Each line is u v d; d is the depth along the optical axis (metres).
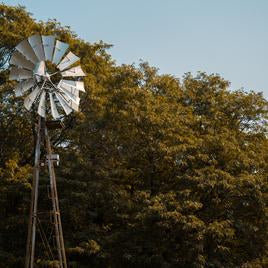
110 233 34.94
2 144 37.66
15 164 35.66
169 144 35.34
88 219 35.16
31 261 25.66
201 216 34.28
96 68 39.47
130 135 35.75
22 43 26.80
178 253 32.47
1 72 38.00
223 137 35.88
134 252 32.78
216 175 33.56
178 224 31.55
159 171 35.88
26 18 39.91
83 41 39.91
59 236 27.14
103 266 34.12
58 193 34.50
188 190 32.78
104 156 36.53
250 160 35.69
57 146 38.34
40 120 27.50
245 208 35.00
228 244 34.88
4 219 35.84
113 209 34.03
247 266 33.50
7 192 35.12
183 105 41.47
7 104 36.59
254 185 33.75
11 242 35.03
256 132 40.38
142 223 32.16
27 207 35.34
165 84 40.16
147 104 36.22
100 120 36.28
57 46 27.70
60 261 26.72
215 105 40.53
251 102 40.41
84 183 33.69
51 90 27.53
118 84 38.88
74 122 37.53
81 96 36.69
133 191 36.69
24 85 26.73
